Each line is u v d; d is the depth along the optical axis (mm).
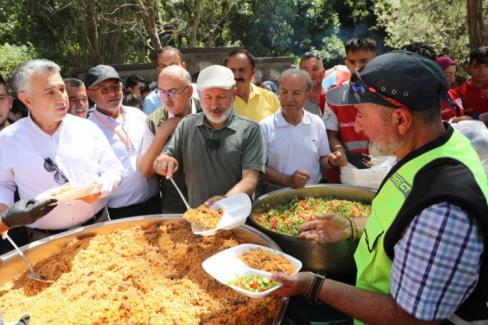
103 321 1445
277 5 14805
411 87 1100
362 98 1197
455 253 984
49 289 1685
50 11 9773
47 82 2164
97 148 2516
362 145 3004
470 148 1151
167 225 2148
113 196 2824
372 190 2471
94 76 2902
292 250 1784
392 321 1108
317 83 3926
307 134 3016
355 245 1705
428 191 1042
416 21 12906
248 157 2371
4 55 9008
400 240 1098
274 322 1323
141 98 6531
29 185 2287
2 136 2260
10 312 1541
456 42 12156
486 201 1012
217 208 1992
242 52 3551
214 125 2414
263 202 2494
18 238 2570
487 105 4082
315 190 2643
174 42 12328
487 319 1104
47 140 2293
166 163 2287
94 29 9781
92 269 1782
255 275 1480
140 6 7738
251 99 3615
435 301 1007
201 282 1658
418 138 1165
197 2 10773
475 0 6844
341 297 1236
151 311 1476
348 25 20734
